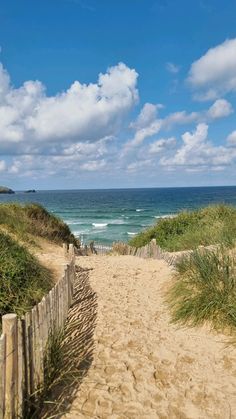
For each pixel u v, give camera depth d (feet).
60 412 10.45
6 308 15.60
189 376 12.75
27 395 10.25
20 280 17.79
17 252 20.58
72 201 344.28
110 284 25.35
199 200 302.04
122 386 12.01
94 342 15.17
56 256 32.91
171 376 12.75
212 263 19.52
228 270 17.89
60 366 12.65
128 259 36.65
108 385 12.00
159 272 27.94
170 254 31.83
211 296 17.08
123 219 172.04
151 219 169.68
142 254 37.86
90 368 13.01
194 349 14.60
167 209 229.86
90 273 29.27
